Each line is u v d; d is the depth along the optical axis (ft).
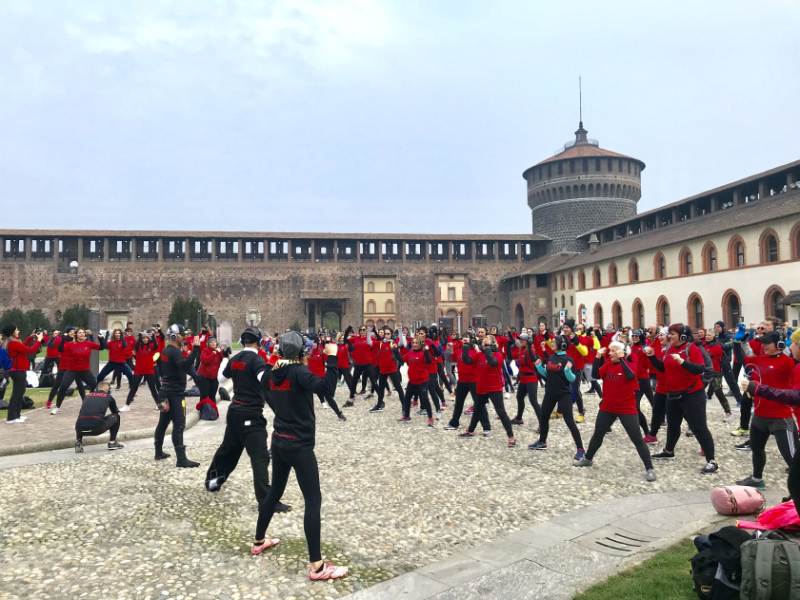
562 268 234.58
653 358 36.96
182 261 251.39
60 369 54.44
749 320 140.87
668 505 25.95
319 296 252.42
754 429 28.30
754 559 15.07
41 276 240.73
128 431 42.86
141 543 21.49
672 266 172.35
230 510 25.44
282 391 19.24
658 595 16.29
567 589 17.49
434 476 31.37
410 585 18.06
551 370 36.32
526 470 32.71
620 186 291.79
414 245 276.00
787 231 131.03
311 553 18.56
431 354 48.80
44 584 18.12
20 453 37.09
